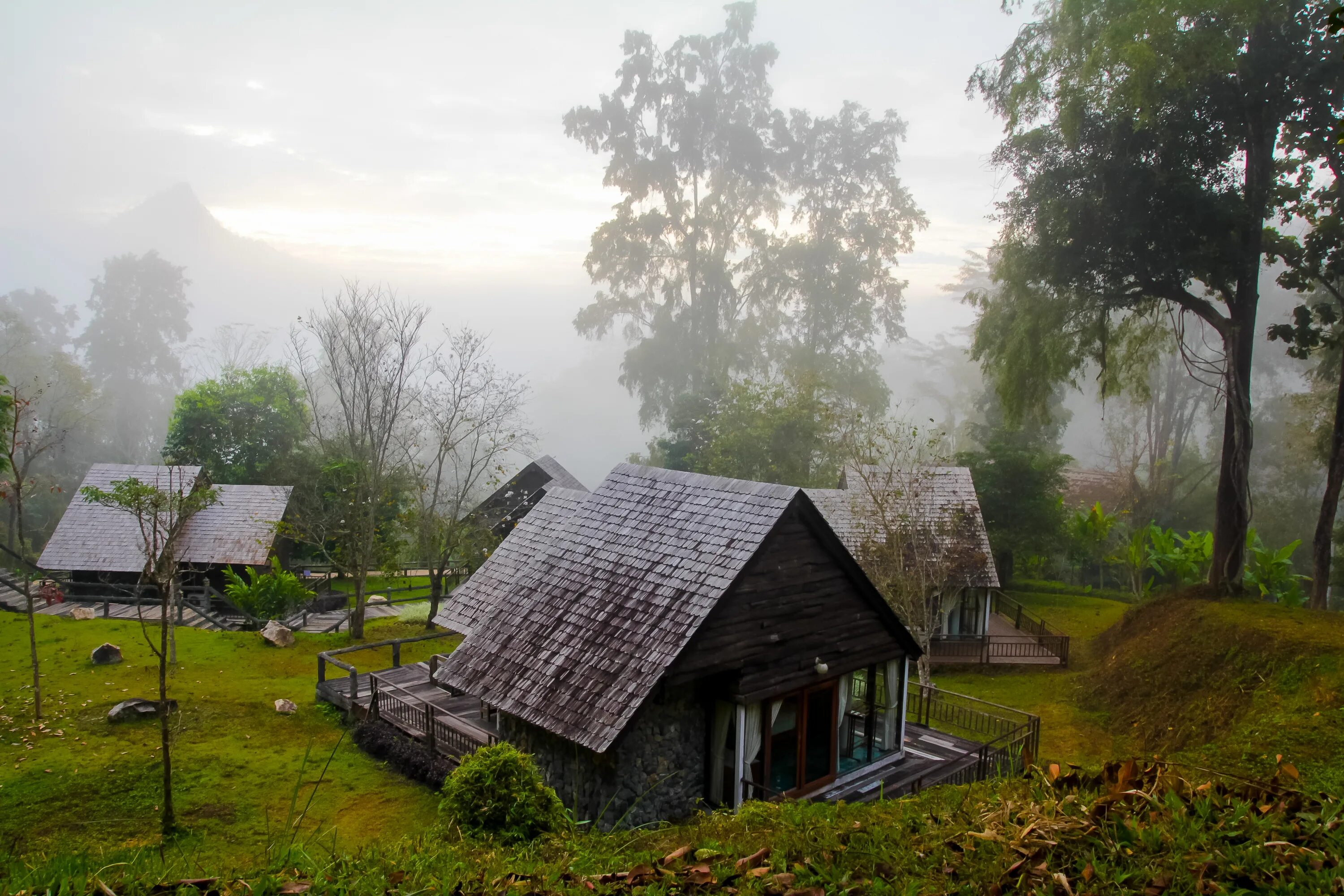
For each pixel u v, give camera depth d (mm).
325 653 20250
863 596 15016
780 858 5133
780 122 54062
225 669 22203
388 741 16438
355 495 29047
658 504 15203
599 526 15570
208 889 4762
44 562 31016
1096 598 35500
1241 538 22484
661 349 55094
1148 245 21828
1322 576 23203
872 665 15305
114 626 26562
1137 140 20953
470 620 18047
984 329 26906
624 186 54344
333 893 4785
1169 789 5129
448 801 10812
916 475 27812
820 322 55594
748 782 12695
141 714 17703
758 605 13148
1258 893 3916
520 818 10508
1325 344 22750
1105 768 5676
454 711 18094
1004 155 23484
